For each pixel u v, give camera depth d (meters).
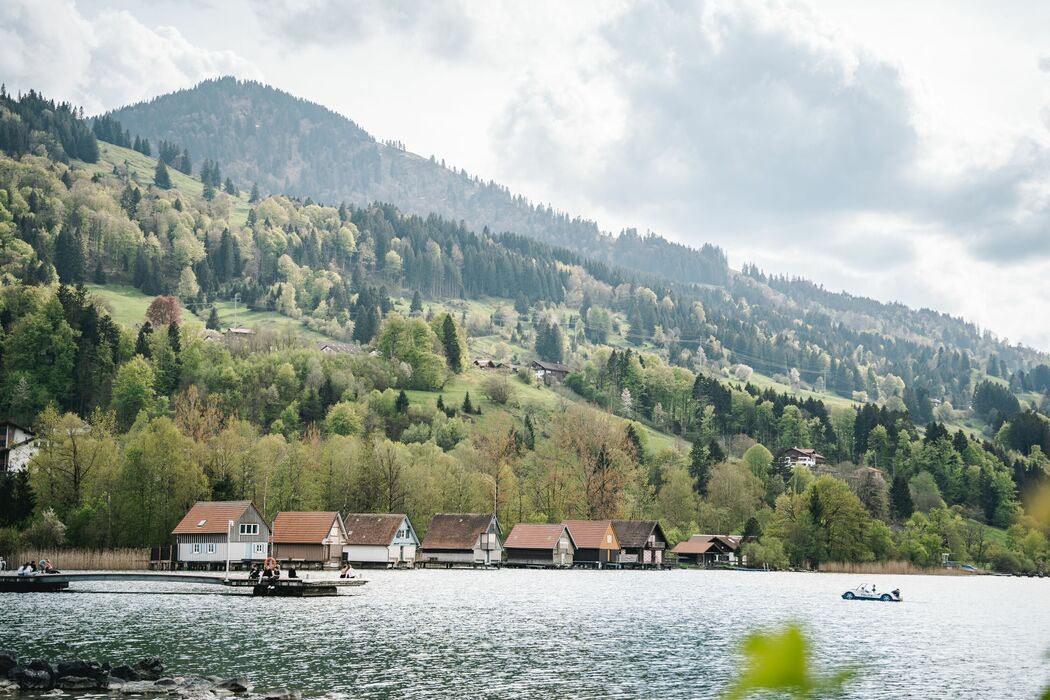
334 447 183.38
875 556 192.50
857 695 50.47
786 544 188.75
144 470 148.50
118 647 60.00
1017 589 154.75
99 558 134.12
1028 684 54.19
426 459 193.75
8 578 101.62
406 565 166.25
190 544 139.38
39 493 145.25
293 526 153.50
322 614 81.31
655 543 196.00
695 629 74.50
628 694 47.72
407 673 52.88
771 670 6.49
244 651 59.56
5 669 47.88
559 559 180.62
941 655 66.38
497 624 76.31
